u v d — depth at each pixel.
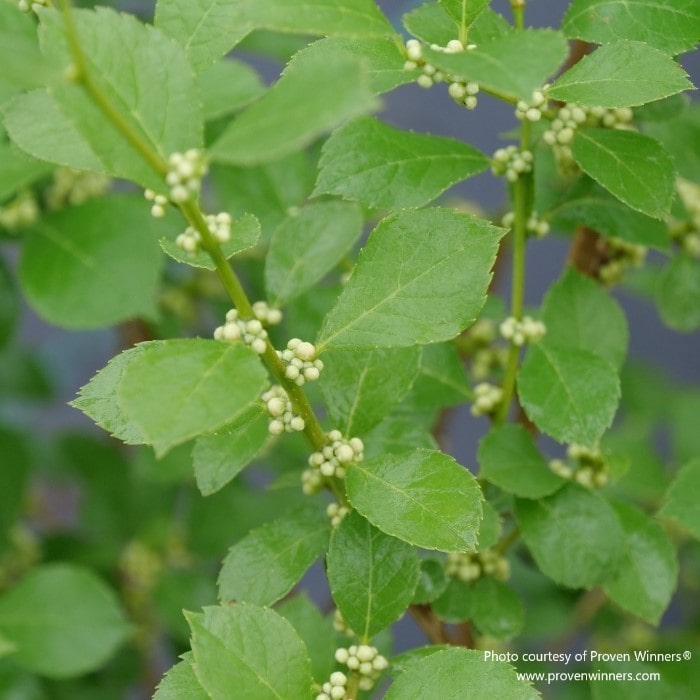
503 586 0.59
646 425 0.79
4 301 0.70
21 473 0.74
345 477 0.54
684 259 0.65
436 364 0.61
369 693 0.57
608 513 0.58
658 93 0.54
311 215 0.59
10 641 0.67
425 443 0.58
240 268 0.72
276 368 0.53
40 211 0.69
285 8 0.52
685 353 1.02
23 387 0.85
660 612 0.59
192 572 0.75
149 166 0.51
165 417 0.49
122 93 0.51
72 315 0.65
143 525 0.79
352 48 0.54
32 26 0.58
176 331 0.75
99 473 0.81
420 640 0.86
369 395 0.56
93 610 0.68
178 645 0.77
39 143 0.53
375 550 0.54
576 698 0.67
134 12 0.73
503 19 0.56
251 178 0.65
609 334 0.61
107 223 0.66
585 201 0.60
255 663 0.52
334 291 0.62
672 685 0.59
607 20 0.56
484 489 0.60
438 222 0.54
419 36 0.55
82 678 0.75
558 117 0.57
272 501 0.73
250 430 0.55
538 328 0.59
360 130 0.56
